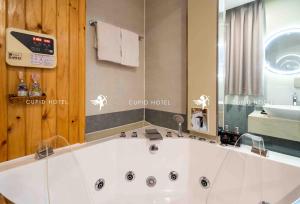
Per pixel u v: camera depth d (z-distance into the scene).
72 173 1.20
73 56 1.28
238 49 1.38
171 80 1.78
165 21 1.79
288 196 1.00
